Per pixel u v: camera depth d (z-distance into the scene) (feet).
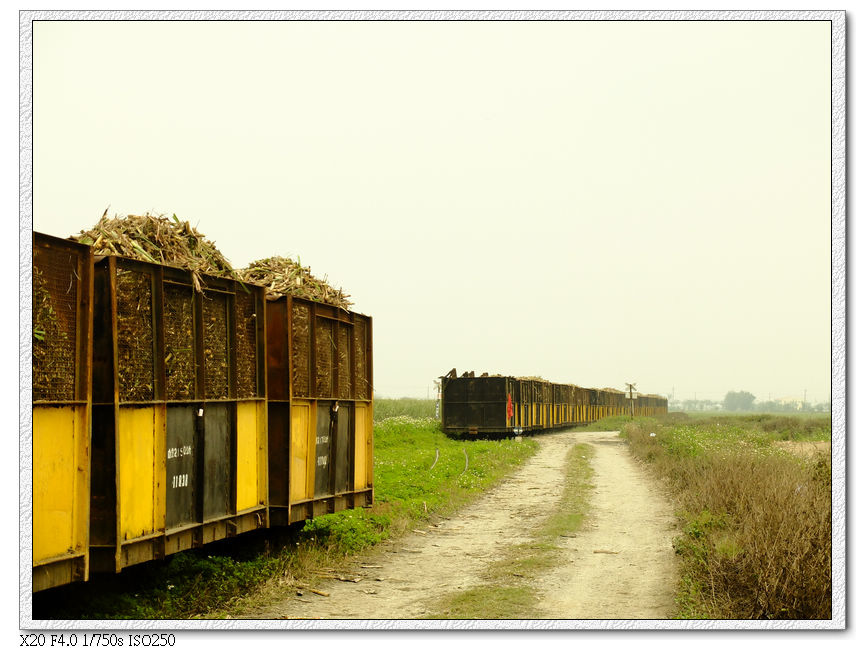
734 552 31.35
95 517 22.38
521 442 112.47
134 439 23.79
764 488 41.52
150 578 28.09
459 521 50.14
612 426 189.57
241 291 31.89
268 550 35.22
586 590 31.81
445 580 33.99
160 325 25.18
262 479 32.91
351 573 35.17
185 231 30.73
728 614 26.53
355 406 43.62
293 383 35.27
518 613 28.30
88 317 21.58
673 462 71.97
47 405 20.18
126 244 25.55
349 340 43.27
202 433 27.73
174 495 26.11
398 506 50.67
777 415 223.51
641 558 38.04
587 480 71.72
